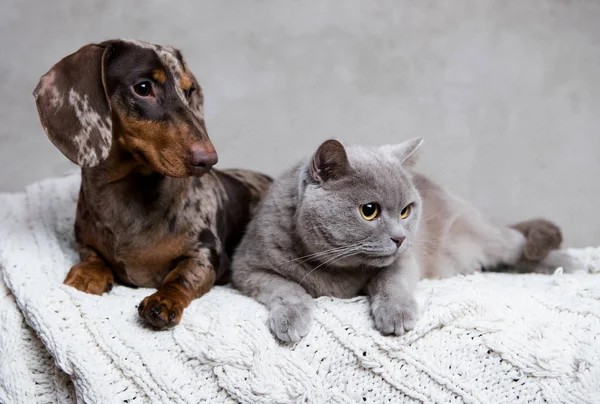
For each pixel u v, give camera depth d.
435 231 1.03
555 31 1.43
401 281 0.87
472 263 1.08
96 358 0.82
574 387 0.81
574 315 0.86
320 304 0.86
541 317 0.86
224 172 1.14
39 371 0.87
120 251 0.94
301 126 1.44
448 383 0.82
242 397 0.81
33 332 0.88
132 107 0.88
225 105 1.43
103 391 0.81
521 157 1.45
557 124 1.44
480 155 1.44
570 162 1.44
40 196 1.13
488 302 0.86
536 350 0.82
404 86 1.44
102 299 0.88
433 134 1.44
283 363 0.82
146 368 0.82
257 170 1.44
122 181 0.93
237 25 1.42
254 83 1.43
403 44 1.43
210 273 0.95
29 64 1.40
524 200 1.44
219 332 0.83
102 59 0.88
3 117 1.41
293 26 1.43
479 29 1.43
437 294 0.87
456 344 0.83
